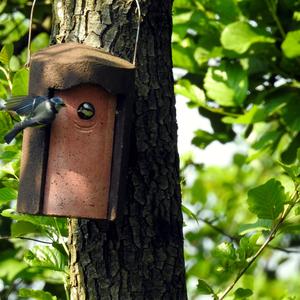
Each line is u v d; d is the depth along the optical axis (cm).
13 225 945
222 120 1133
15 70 1030
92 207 841
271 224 913
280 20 1165
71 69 828
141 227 862
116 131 845
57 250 908
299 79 1173
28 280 1245
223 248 901
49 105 825
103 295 859
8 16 1379
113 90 829
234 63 1177
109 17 884
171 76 898
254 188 880
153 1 892
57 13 908
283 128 1191
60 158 844
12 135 821
